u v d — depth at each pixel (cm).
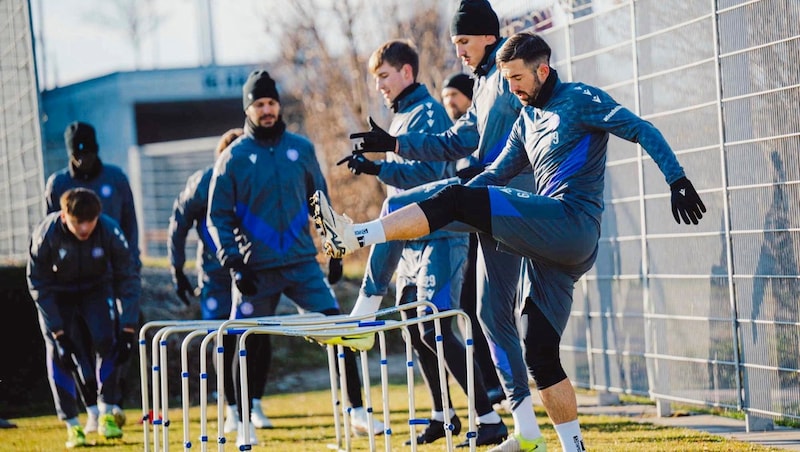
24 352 1920
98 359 1358
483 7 983
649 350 1273
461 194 778
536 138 836
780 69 1013
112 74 5047
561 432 827
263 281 1255
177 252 1528
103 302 1364
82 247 1316
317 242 2712
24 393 1869
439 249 1102
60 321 1296
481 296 955
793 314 1020
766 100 1036
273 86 1249
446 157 994
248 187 1240
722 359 1131
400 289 1146
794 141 1001
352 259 3070
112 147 5072
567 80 1404
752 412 1088
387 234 762
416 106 1129
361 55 3238
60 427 1502
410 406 863
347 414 1045
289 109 3525
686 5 1150
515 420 945
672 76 1184
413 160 1010
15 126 2277
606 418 1268
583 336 1422
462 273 1123
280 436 1280
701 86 1135
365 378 959
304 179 1270
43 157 2103
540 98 830
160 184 5050
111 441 1289
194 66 5094
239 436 1195
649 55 1224
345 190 3192
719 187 1120
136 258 1484
